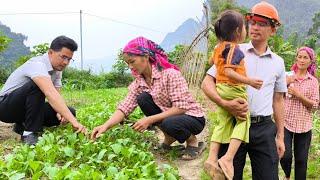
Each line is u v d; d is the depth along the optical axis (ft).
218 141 8.09
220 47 7.86
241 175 8.23
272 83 8.07
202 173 10.98
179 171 11.43
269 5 7.98
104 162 10.45
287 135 10.68
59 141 11.63
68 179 9.12
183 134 11.74
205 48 25.09
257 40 8.02
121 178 9.07
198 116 11.93
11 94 12.17
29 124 12.15
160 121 11.84
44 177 9.66
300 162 10.78
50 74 12.48
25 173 9.77
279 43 36.96
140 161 10.73
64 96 28.43
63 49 12.09
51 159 10.63
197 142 12.66
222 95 7.84
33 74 11.87
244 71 7.78
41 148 10.80
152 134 13.83
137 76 12.13
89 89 43.34
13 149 11.67
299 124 10.66
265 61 8.08
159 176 9.71
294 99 10.66
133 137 12.98
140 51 11.53
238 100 7.69
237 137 7.74
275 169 7.96
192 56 28.76
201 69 25.14
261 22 7.90
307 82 10.73
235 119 8.09
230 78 7.64
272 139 7.98
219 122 8.21
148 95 12.10
